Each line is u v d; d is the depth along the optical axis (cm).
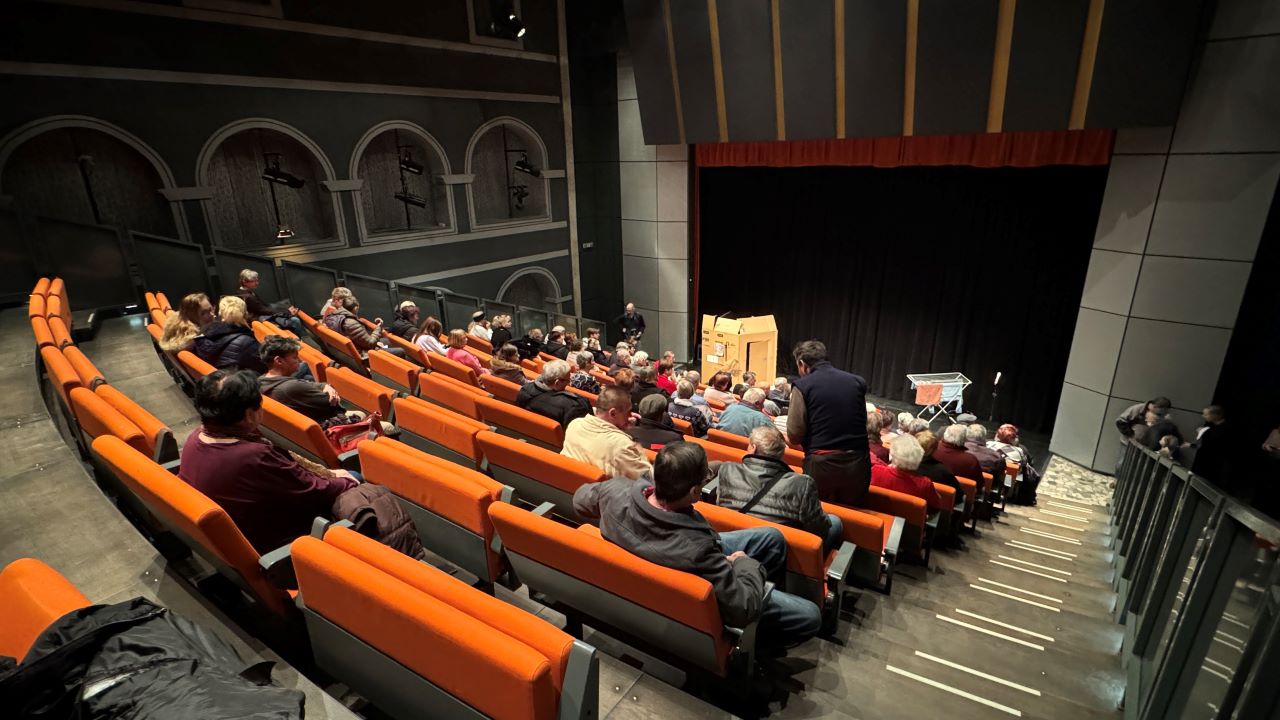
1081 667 311
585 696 158
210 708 132
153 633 153
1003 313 1092
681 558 205
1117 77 723
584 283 1462
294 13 911
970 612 367
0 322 601
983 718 270
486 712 163
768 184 1320
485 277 1259
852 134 977
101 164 816
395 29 1030
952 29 803
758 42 971
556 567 238
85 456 354
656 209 1338
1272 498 592
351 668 198
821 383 374
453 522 273
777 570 274
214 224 883
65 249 687
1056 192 993
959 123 870
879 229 1206
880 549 340
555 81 1299
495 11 1166
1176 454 692
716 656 218
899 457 409
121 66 771
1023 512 664
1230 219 704
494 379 550
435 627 162
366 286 977
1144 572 310
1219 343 738
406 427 398
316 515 248
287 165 1002
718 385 757
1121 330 803
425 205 1162
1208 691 193
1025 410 1099
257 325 583
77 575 246
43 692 136
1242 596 186
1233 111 681
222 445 228
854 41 888
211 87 849
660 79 1108
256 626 238
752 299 1421
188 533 214
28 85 711
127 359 554
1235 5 659
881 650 316
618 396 336
